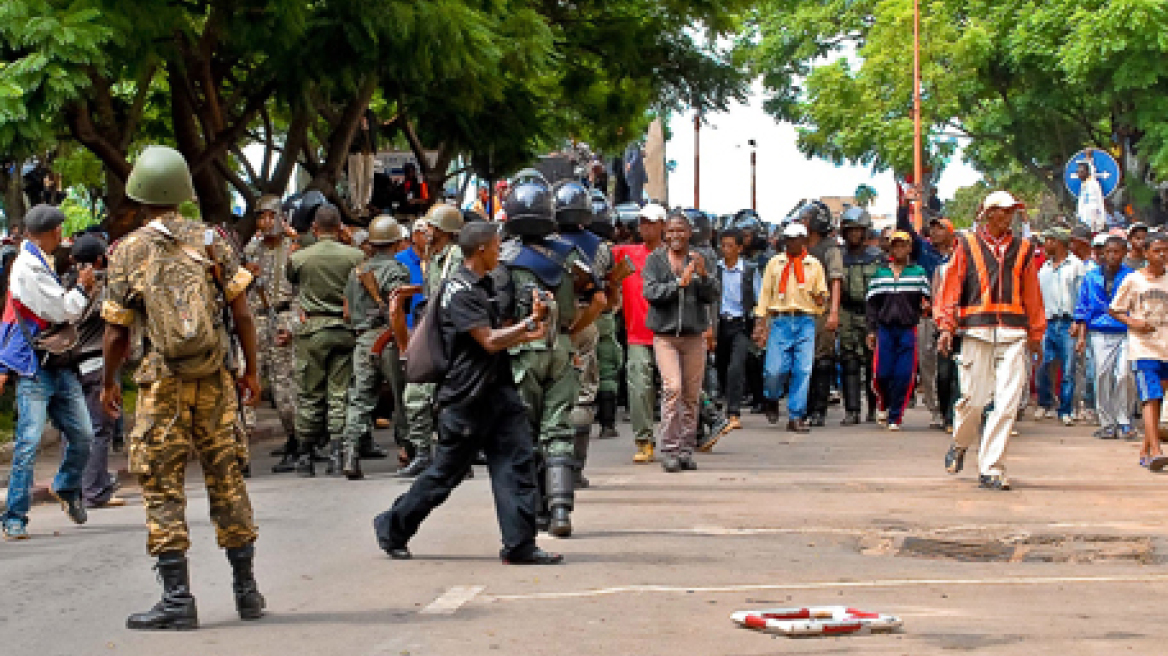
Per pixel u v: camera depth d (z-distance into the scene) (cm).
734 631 707
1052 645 679
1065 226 2181
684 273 1394
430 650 673
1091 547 986
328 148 2897
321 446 1519
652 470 1434
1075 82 4838
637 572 869
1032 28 5022
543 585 829
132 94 2756
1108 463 1518
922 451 1631
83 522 1175
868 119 5525
